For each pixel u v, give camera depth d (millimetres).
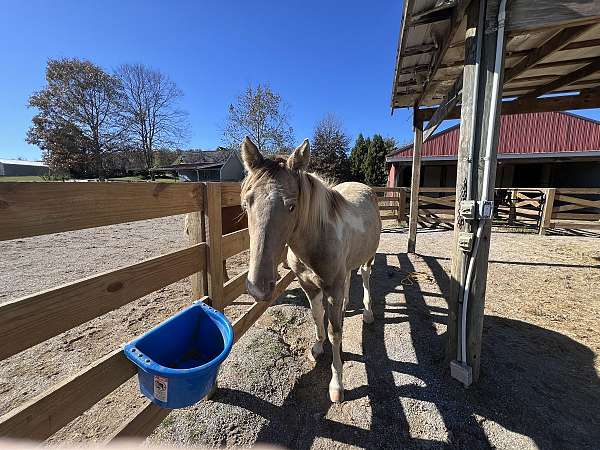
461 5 1882
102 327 2703
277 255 1311
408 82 3750
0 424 824
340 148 31344
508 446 1551
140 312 3014
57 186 948
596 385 1987
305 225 1610
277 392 1915
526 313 3055
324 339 2361
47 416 956
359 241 2330
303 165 1485
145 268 1321
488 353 2332
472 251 1915
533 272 4391
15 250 5535
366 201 2721
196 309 1433
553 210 7273
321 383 2041
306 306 3178
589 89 3471
